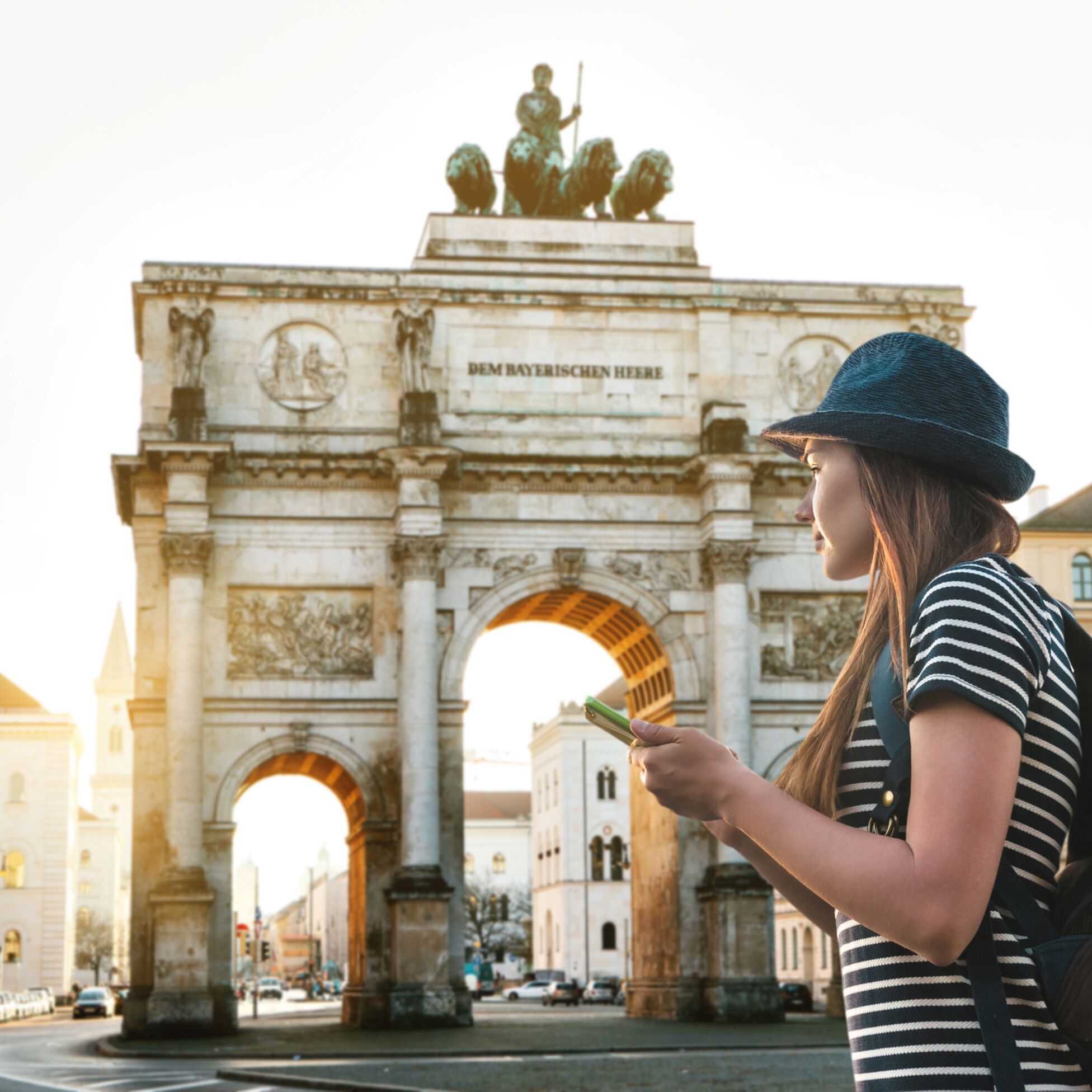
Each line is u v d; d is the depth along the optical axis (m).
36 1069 41.25
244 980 178.00
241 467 59.50
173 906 55.62
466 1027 57.56
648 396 62.91
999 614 3.48
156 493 59.72
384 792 58.59
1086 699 3.64
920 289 64.56
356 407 61.12
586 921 139.75
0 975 136.00
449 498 61.00
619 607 62.19
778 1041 46.47
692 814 3.72
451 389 61.94
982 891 3.29
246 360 60.97
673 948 60.66
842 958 3.71
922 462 3.84
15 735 139.88
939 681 3.38
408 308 60.53
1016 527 3.85
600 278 63.41
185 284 60.00
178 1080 36.22
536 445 61.97
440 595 60.16
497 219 63.56
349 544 60.06
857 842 3.43
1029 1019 3.37
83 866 181.75
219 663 58.69
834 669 61.47
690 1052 43.09
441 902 56.62
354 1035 53.69
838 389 3.97
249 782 62.00
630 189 65.38
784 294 64.19
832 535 3.95
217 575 59.22
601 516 61.66
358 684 59.16
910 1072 3.43
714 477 60.69
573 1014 81.19
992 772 3.33
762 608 61.72
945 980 3.45
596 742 142.62
